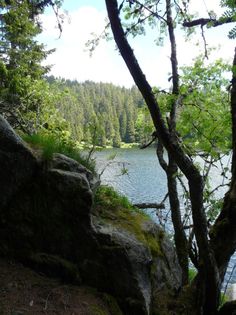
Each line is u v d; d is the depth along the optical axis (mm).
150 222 5531
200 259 4945
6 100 13586
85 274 4648
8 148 4691
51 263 4684
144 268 4672
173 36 6367
